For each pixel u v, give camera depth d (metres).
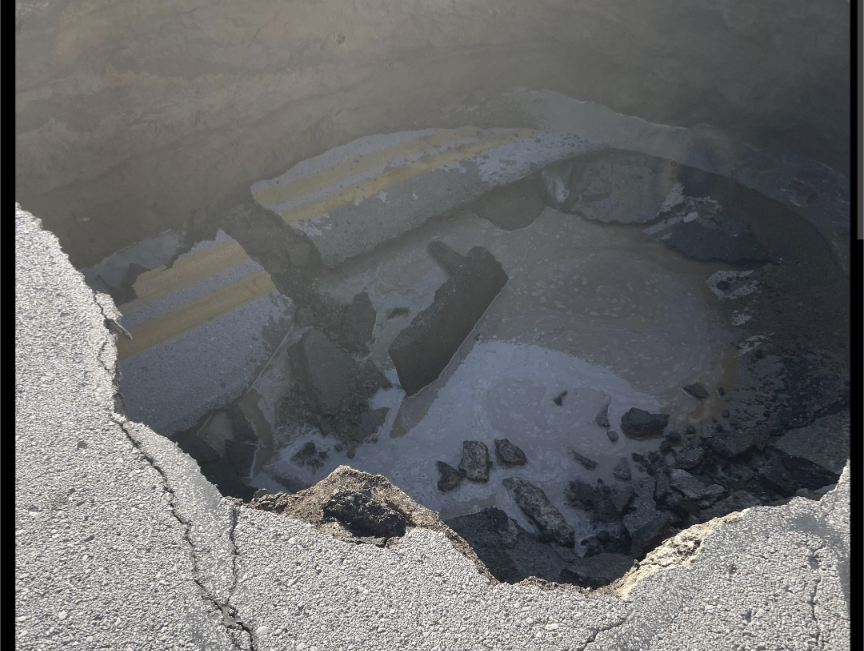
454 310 9.00
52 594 3.42
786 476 6.64
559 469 7.75
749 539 4.02
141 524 3.76
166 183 8.47
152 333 7.80
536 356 9.12
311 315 8.84
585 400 8.54
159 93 7.86
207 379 7.77
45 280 4.93
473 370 8.98
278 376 8.29
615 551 6.52
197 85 8.12
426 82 10.40
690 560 3.94
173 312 8.02
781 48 9.56
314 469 7.72
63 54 6.96
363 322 9.07
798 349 8.47
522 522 7.06
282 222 9.16
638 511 6.98
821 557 3.91
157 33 7.50
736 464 7.34
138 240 8.44
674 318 9.47
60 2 6.71
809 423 7.42
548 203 10.92
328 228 9.30
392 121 10.41
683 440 7.92
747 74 10.05
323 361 8.38
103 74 7.33
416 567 3.79
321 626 3.46
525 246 10.41
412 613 3.56
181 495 3.91
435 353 8.72
